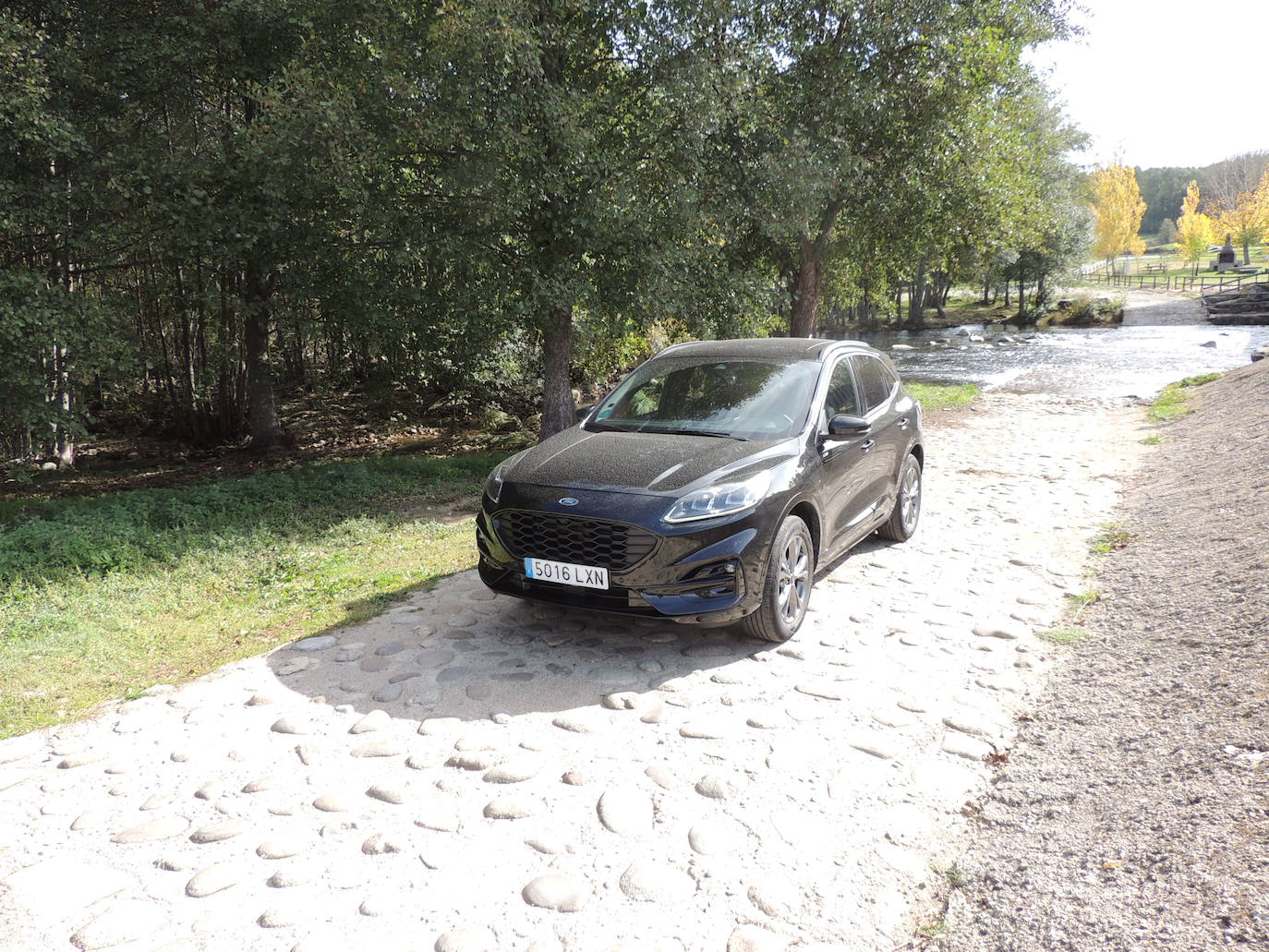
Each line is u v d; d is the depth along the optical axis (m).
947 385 21.84
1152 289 73.00
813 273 17.66
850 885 2.66
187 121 12.27
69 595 5.80
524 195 10.24
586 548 4.27
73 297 9.62
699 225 11.68
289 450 17.02
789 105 14.03
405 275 11.42
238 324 13.62
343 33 10.82
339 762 3.46
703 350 5.94
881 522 6.08
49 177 10.12
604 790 3.20
